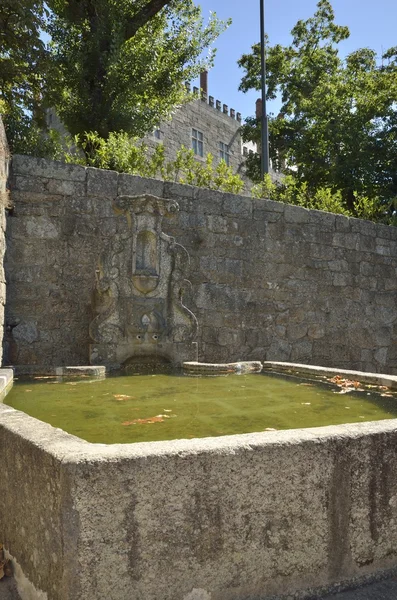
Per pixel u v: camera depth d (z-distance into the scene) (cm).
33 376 425
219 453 177
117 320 473
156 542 169
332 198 956
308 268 768
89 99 1184
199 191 670
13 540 201
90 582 161
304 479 189
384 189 1720
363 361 827
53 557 166
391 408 306
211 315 675
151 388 375
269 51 2234
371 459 203
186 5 1373
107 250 475
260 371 471
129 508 165
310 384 397
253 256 714
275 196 962
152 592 168
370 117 1753
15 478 198
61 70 1126
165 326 489
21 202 558
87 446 176
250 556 181
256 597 183
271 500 184
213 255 680
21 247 557
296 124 2109
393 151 1733
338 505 196
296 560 189
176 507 171
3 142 509
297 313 755
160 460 169
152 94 1341
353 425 213
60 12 1172
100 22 1168
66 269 576
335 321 796
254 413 290
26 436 192
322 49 2217
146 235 487
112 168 790
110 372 451
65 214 578
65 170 580
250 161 2316
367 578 202
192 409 300
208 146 2478
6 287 545
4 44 858
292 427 257
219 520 177
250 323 709
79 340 579
